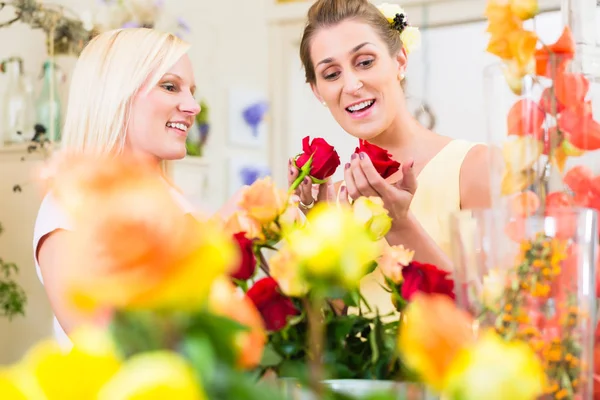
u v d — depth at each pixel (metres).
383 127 1.74
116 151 1.75
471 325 0.69
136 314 0.36
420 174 1.75
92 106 1.75
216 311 0.38
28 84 3.48
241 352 0.39
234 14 4.58
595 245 0.71
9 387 0.35
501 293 0.69
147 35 1.81
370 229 0.70
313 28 1.77
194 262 0.34
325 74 1.75
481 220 0.71
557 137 0.79
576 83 0.80
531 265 0.69
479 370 0.41
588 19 1.21
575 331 0.68
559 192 0.78
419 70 4.09
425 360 0.42
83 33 3.62
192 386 0.33
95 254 0.33
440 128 4.07
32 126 3.45
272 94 4.55
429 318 0.43
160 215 0.34
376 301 1.09
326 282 0.56
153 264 0.33
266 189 0.74
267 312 0.72
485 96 0.78
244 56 4.58
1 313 3.49
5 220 3.44
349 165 1.22
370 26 1.72
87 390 0.34
